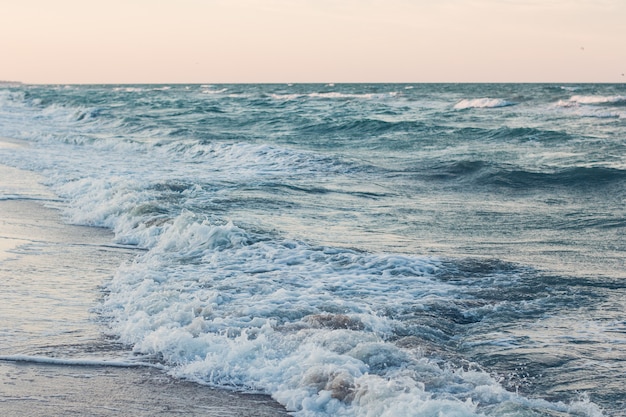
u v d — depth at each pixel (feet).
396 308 22.61
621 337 20.13
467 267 28.04
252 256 29.07
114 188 44.14
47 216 39.17
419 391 15.15
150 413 15.29
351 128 96.02
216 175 55.01
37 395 16.21
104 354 18.94
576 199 46.24
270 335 19.33
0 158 63.36
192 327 19.99
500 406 14.30
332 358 17.07
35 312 22.50
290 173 56.90
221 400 16.01
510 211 41.45
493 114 120.57
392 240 33.19
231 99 188.24
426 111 131.54
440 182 53.67
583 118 108.78
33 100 178.40
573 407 15.15
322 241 32.27
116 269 28.19
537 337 20.20
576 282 26.12
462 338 20.25
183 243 31.32
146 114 130.11
